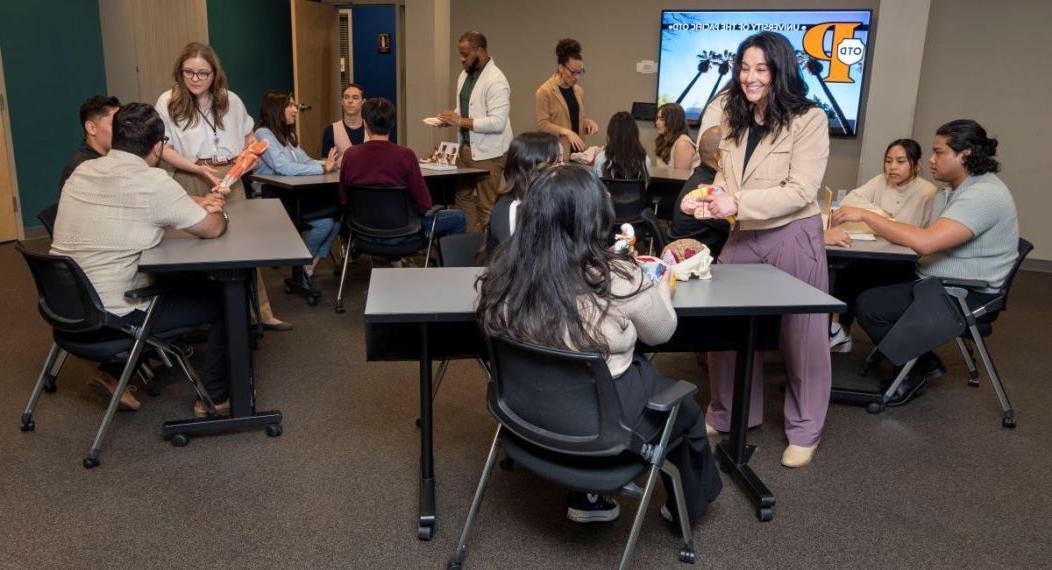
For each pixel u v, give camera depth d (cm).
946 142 305
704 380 348
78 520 223
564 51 528
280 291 476
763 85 234
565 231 167
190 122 348
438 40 676
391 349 224
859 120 657
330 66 839
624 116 461
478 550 215
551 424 174
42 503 231
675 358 376
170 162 338
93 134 324
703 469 214
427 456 228
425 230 446
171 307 265
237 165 290
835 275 326
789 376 268
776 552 217
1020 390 347
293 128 512
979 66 601
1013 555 218
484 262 249
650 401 172
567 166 170
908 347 302
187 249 258
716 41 686
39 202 609
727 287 221
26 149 593
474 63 515
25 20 582
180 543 214
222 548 212
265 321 399
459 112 540
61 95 618
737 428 251
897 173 382
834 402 327
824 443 288
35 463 255
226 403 292
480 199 536
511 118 782
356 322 419
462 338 227
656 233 374
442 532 223
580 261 166
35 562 203
